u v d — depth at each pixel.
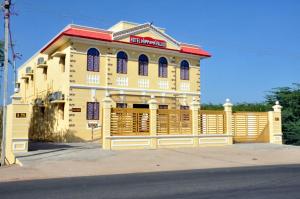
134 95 29.83
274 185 10.95
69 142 26.89
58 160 17.50
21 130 19.75
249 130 27.64
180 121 24.00
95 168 15.59
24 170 14.90
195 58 33.44
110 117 21.70
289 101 35.47
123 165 16.59
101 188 10.61
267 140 27.97
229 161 18.45
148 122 22.86
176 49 31.89
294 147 25.08
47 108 31.72
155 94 30.91
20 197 9.38
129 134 22.20
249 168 15.70
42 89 34.34
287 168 15.59
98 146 23.80
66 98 27.53
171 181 11.91
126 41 29.33
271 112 28.02
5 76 17.61
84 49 27.91
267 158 19.95
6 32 17.47
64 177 13.43
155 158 18.89
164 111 23.45
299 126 33.50
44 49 31.25
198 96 33.41
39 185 11.41
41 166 15.88
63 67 29.27
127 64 29.78
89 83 28.00
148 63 30.88
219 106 37.16
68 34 26.84
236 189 10.28
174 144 23.52
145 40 30.16
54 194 9.74
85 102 27.77
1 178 13.16
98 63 28.55
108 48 28.89
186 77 32.91
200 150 22.47
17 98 19.69
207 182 11.59
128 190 10.23
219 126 25.52
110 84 28.81
